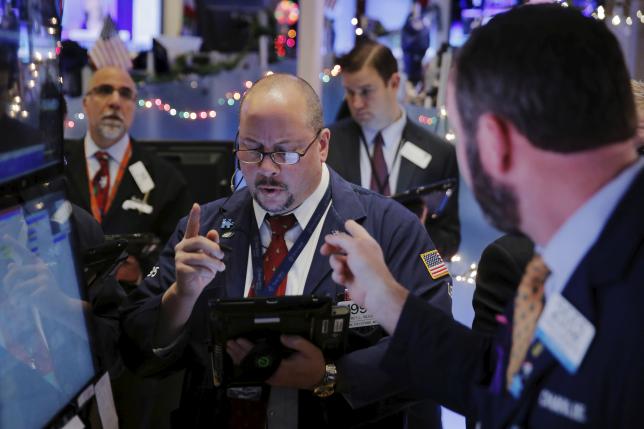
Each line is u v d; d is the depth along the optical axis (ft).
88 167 10.82
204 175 11.66
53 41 4.63
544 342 2.86
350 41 14.67
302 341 5.32
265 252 6.00
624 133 2.84
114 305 6.53
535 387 2.88
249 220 6.14
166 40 13.94
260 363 5.28
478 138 3.02
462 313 12.27
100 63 12.78
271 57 14.35
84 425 4.47
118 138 10.87
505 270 5.14
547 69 2.80
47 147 4.51
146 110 14.03
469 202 12.65
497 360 3.40
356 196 6.24
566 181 2.84
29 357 4.03
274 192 5.72
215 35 14.82
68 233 4.69
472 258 12.55
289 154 5.61
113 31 12.87
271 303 5.19
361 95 10.72
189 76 14.05
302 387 5.38
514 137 2.90
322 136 6.09
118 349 6.20
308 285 5.81
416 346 3.90
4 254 3.89
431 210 8.87
